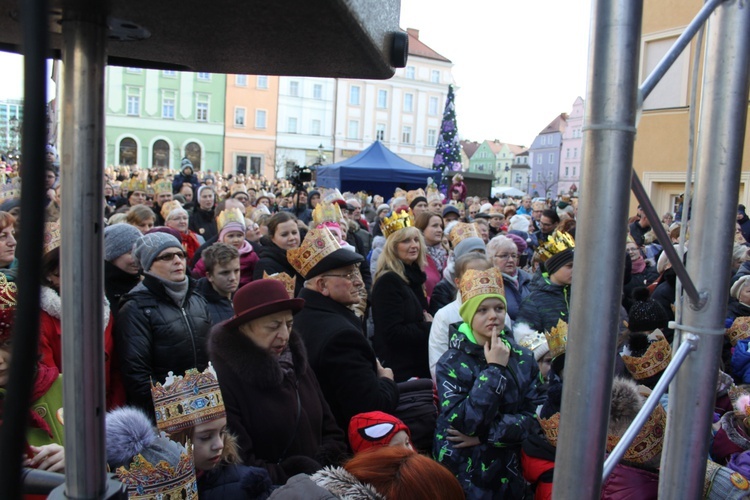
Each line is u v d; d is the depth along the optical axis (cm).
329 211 629
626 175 96
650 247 730
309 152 5103
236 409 219
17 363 45
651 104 1292
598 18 95
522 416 255
